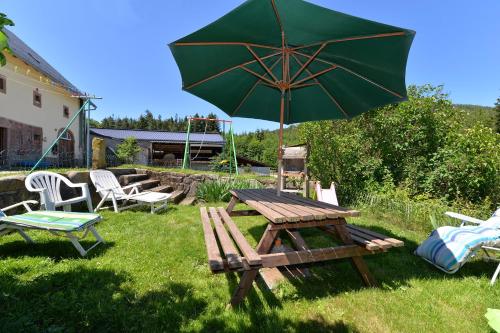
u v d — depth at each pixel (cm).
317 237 387
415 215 471
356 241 244
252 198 327
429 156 603
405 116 615
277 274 257
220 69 355
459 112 642
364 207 578
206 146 2180
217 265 188
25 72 1012
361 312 205
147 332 172
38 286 210
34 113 1074
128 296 210
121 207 547
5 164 795
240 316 193
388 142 636
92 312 184
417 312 208
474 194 525
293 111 448
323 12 240
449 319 201
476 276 278
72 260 271
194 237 358
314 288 242
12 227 285
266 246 225
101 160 671
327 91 387
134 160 1520
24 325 163
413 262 309
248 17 257
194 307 202
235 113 443
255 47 326
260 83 402
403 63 278
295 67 370
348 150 671
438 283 259
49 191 432
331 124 726
